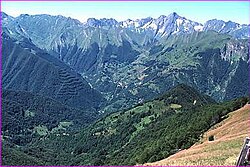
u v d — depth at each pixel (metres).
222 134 138.88
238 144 76.88
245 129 123.88
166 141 185.50
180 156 91.44
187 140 161.62
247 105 179.88
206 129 171.25
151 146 199.38
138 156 186.50
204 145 108.00
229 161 52.53
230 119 166.50
